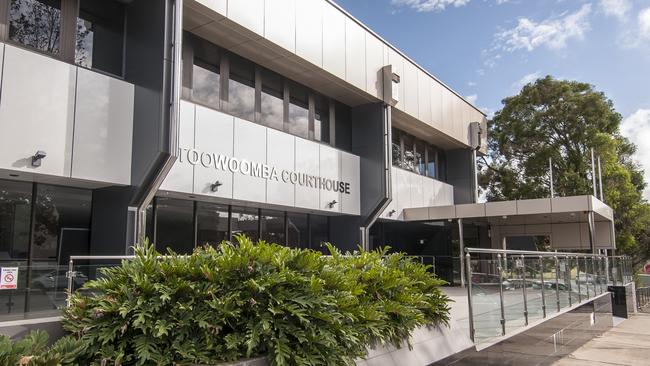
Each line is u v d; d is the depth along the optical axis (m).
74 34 11.71
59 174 10.51
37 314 6.50
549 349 11.28
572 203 20.89
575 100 40.03
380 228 24.73
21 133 9.97
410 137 26.23
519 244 34.97
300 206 17.03
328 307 5.47
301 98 18.61
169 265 5.05
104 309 4.53
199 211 14.79
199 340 4.70
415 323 6.97
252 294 5.12
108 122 11.55
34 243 11.26
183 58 14.22
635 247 44.94
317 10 17.31
